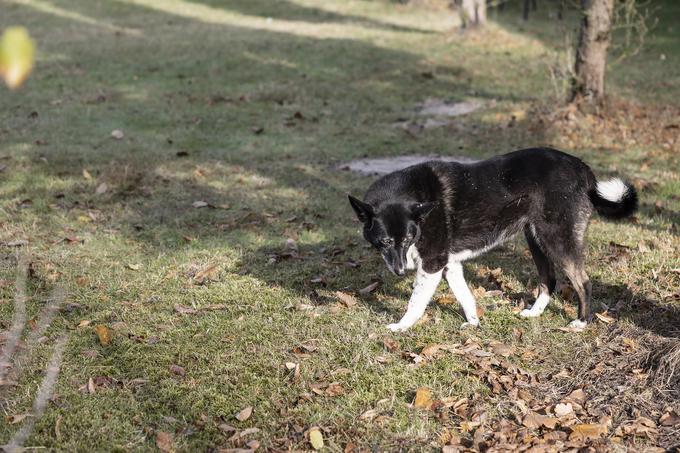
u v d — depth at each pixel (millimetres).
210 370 4465
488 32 19500
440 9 25000
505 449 3625
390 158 9695
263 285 5797
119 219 7293
